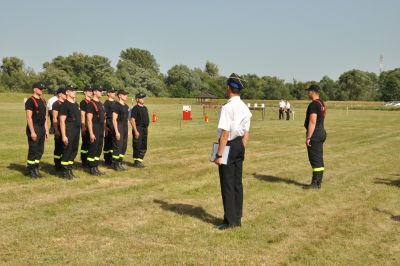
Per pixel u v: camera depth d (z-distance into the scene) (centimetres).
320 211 761
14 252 545
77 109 980
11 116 3284
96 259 528
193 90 11138
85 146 1126
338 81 12812
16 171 1053
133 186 933
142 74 10069
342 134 2344
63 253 545
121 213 726
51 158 1280
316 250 570
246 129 641
